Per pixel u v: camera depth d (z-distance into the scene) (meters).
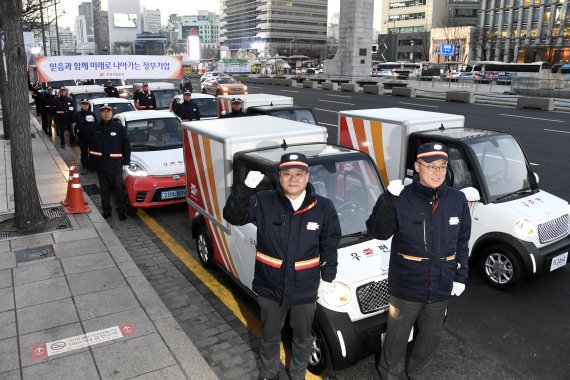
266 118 6.22
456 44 86.44
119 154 7.59
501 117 21.08
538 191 5.90
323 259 3.33
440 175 3.14
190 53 116.19
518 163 5.94
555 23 77.12
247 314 4.95
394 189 3.08
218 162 5.00
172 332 4.26
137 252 6.62
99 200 9.05
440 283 3.27
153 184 7.81
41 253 5.98
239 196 3.13
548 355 4.29
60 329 4.29
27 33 23.12
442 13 115.62
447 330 4.70
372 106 26.03
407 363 3.98
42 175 10.16
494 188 5.62
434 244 3.23
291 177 3.06
